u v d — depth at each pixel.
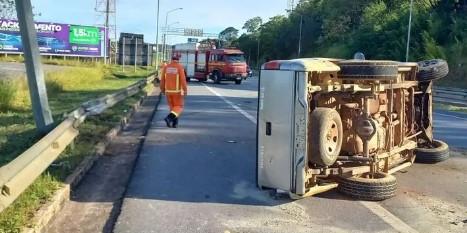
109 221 5.90
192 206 6.57
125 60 61.34
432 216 6.53
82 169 7.71
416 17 49.91
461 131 15.42
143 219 5.99
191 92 28.48
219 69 40.16
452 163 9.95
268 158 6.96
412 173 8.93
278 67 6.78
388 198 7.14
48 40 63.03
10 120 12.02
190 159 9.45
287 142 6.73
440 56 43.34
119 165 8.75
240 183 7.78
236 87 35.31
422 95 9.80
